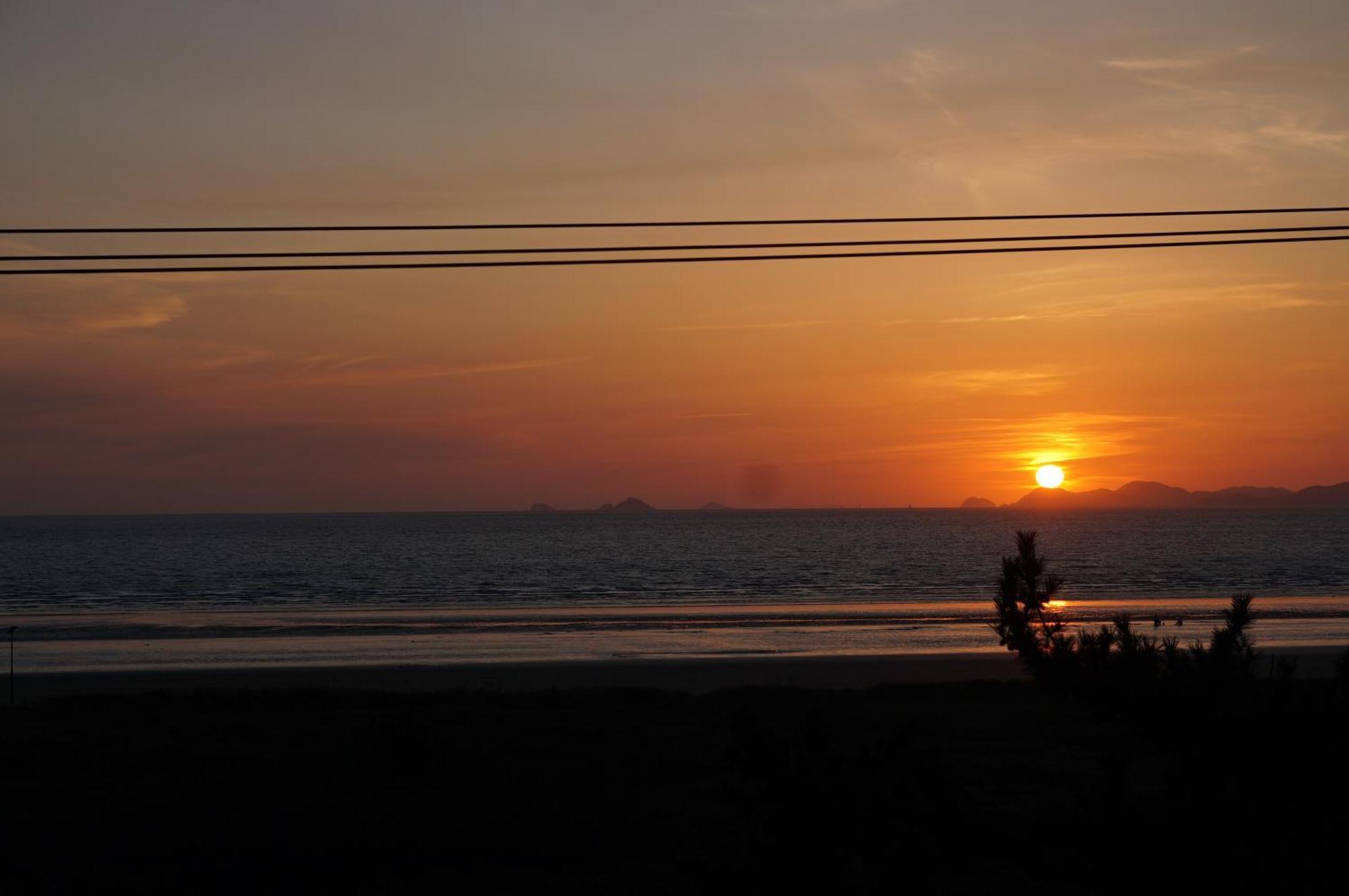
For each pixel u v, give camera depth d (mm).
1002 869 11266
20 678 34312
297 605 70375
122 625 54750
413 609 65312
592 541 177000
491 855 12523
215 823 13156
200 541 186875
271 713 24594
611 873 12078
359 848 12414
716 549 147375
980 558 124375
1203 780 6238
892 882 5879
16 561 124688
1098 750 19469
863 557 128125
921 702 25984
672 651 43812
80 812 14039
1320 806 5676
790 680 34125
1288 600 70438
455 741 20375
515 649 44219
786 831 5957
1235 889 5629
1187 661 6742
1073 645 7375
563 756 19125
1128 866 5801
